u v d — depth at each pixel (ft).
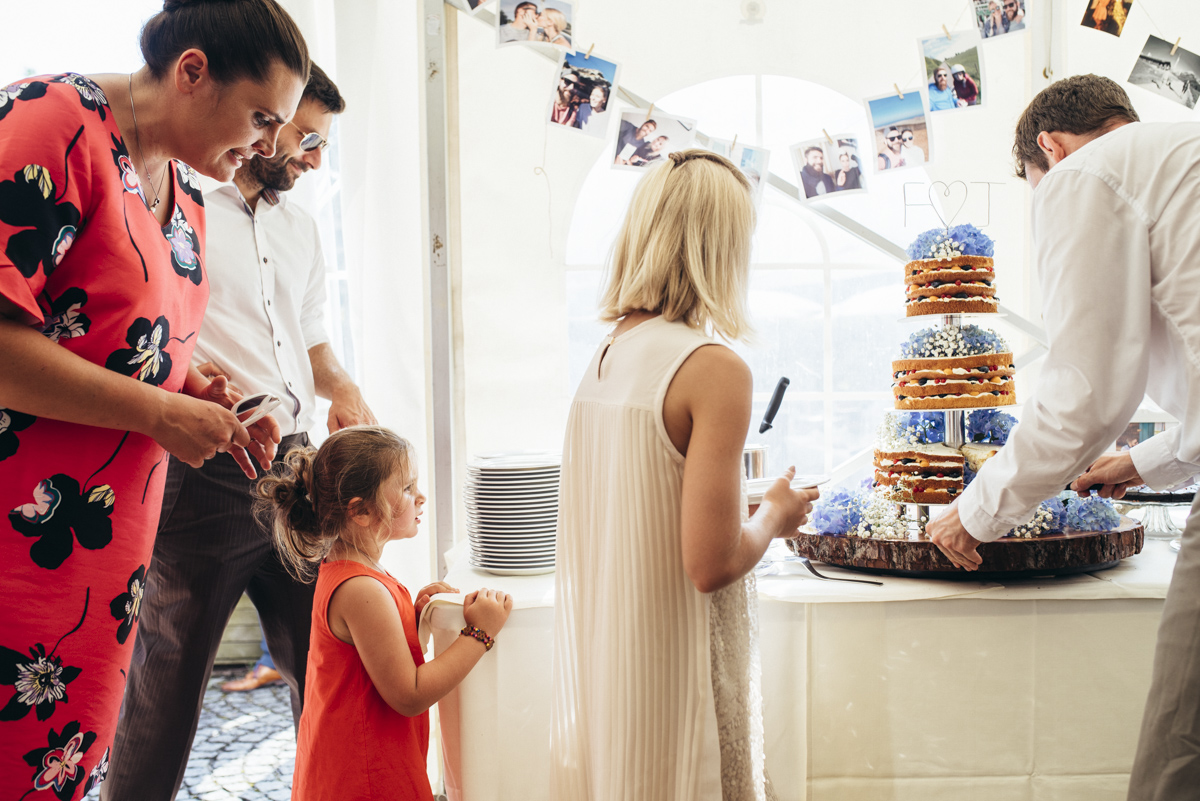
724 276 3.66
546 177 6.81
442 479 6.64
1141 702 4.88
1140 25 6.96
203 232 4.16
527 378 6.88
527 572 5.37
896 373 5.57
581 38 6.88
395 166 6.84
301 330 6.18
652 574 3.43
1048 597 4.83
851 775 4.93
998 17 6.59
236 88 3.43
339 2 6.77
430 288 6.57
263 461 4.46
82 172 3.15
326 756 4.24
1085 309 4.06
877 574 5.30
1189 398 4.02
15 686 3.17
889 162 6.84
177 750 4.99
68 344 3.25
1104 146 4.14
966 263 5.35
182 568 4.97
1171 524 6.54
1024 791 4.92
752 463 5.89
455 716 4.71
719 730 3.57
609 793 3.53
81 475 3.29
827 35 6.97
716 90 7.41
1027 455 4.25
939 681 4.89
